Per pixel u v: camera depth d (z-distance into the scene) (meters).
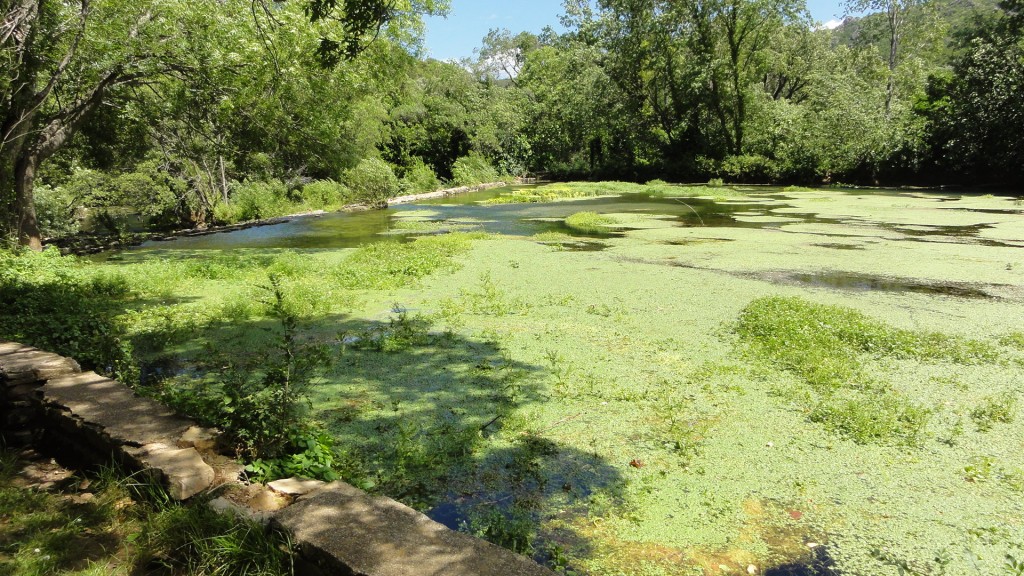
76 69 12.65
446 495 3.79
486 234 16.50
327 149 16.95
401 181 35.09
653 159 42.22
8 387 3.92
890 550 3.29
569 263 11.84
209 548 2.62
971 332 7.02
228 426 3.48
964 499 3.72
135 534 2.83
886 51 56.03
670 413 4.86
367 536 2.48
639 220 19.47
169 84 13.83
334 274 10.62
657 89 40.09
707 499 3.75
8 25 10.27
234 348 6.66
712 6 34.53
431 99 44.53
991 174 27.91
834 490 3.84
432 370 5.95
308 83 14.20
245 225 20.94
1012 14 27.95
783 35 38.22
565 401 5.18
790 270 10.85
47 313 7.36
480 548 2.42
